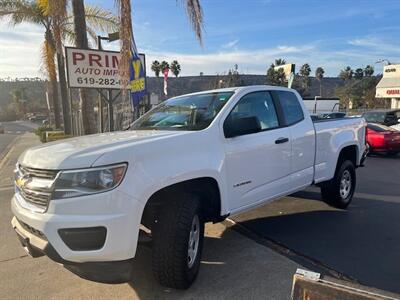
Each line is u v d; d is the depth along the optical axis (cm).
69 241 301
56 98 2505
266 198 470
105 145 333
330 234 517
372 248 464
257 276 391
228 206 411
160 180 330
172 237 344
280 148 484
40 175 319
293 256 442
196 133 385
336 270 401
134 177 316
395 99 4028
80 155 311
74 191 301
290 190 513
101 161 305
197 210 365
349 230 533
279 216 607
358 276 387
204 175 373
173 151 353
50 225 300
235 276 391
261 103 481
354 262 422
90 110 1183
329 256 440
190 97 496
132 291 366
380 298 228
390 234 515
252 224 568
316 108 2794
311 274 257
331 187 621
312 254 446
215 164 388
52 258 304
